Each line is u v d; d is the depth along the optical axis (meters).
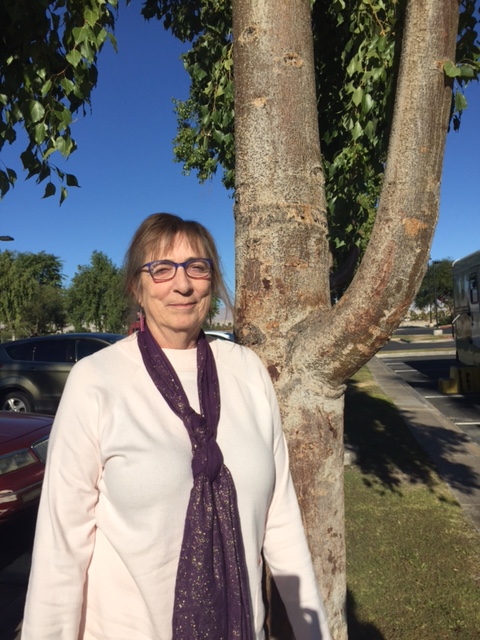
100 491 1.34
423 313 81.81
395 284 1.61
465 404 10.70
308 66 1.92
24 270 49.72
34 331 48.78
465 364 12.92
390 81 2.77
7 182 2.80
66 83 2.57
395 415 8.88
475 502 4.82
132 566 1.27
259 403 1.51
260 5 1.87
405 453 6.46
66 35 2.53
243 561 1.33
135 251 1.54
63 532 1.29
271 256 1.82
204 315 1.54
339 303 1.72
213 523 1.29
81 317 42.25
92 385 1.36
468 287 12.02
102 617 1.31
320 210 1.90
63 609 1.27
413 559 3.73
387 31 2.75
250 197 1.87
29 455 4.35
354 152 3.08
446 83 1.63
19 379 8.66
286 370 1.79
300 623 1.44
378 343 1.67
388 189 1.65
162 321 1.49
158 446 1.31
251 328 1.83
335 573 1.82
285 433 1.79
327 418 1.80
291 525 1.49
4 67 2.70
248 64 1.89
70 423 1.33
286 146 1.85
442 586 3.40
